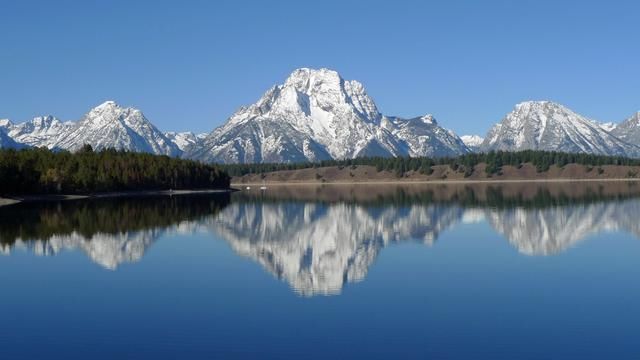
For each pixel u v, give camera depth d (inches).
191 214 5388.8
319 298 1934.1
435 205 6318.9
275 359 1379.2
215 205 6870.1
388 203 6904.5
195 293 2017.7
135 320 1697.8
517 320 1662.2
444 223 4335.6
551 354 1393.9
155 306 1849.2
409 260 2689.5
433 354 1400.1
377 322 1652.3
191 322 1667.1
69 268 2516.0
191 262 2667.3
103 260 2719.0
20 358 1407.5
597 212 4985.2
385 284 2140.7
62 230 3882.9
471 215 4943.4
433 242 3314.5
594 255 2773.1
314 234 3818.9
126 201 7603.4
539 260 2647.6
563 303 1845.5
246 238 3595.0
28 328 1633.9
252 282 2194.9
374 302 1872.5
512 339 1499.8
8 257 2807.6
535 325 1614.2
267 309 1796.3
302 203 7293.3
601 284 2110.0
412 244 3245.6
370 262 2645.2
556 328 1587.1
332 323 1644.9
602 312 1738.4
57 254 2896.2
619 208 5383.9
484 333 1549.0
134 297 1971.0
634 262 2564.0
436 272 2368.4
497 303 1854.1
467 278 2237.9
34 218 4785.9
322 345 1465.3
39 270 2471.7
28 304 1894.7
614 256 2733.8
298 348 1446.9
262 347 1456.7
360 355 1397.6
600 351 1408.7
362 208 6146.7
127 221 4569.4
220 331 1583.4
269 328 1603.1
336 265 2571.4
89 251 2992.1
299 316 1716.3
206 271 2431.1
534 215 4813.0
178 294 2005.4
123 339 1530.5
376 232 3878.0
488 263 2576.3
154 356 1408.7
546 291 2010.3
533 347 1440.7
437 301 1879.9
